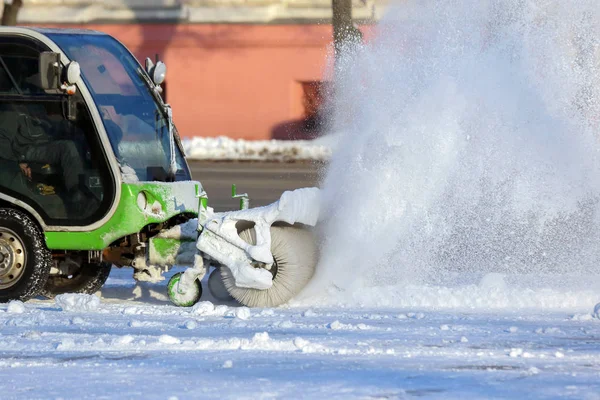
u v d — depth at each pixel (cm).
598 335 2275
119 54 2975
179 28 9444
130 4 9488
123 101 2908
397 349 2105
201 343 2141
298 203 2725
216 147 8775
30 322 2467
